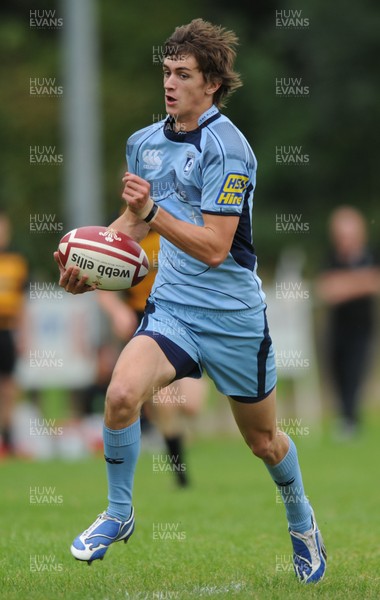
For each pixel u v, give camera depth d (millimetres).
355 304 55969
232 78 19109
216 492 34000
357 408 56406
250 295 19250
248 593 18328
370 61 121312
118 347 51781
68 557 22562
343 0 120125
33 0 115000
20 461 46500
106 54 113500
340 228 56500
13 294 48062
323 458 45500
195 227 18312
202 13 124312
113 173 92312
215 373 19422
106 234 19547
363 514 29516
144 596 18156
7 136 94000
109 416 18328
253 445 19875
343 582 19656
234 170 18500
